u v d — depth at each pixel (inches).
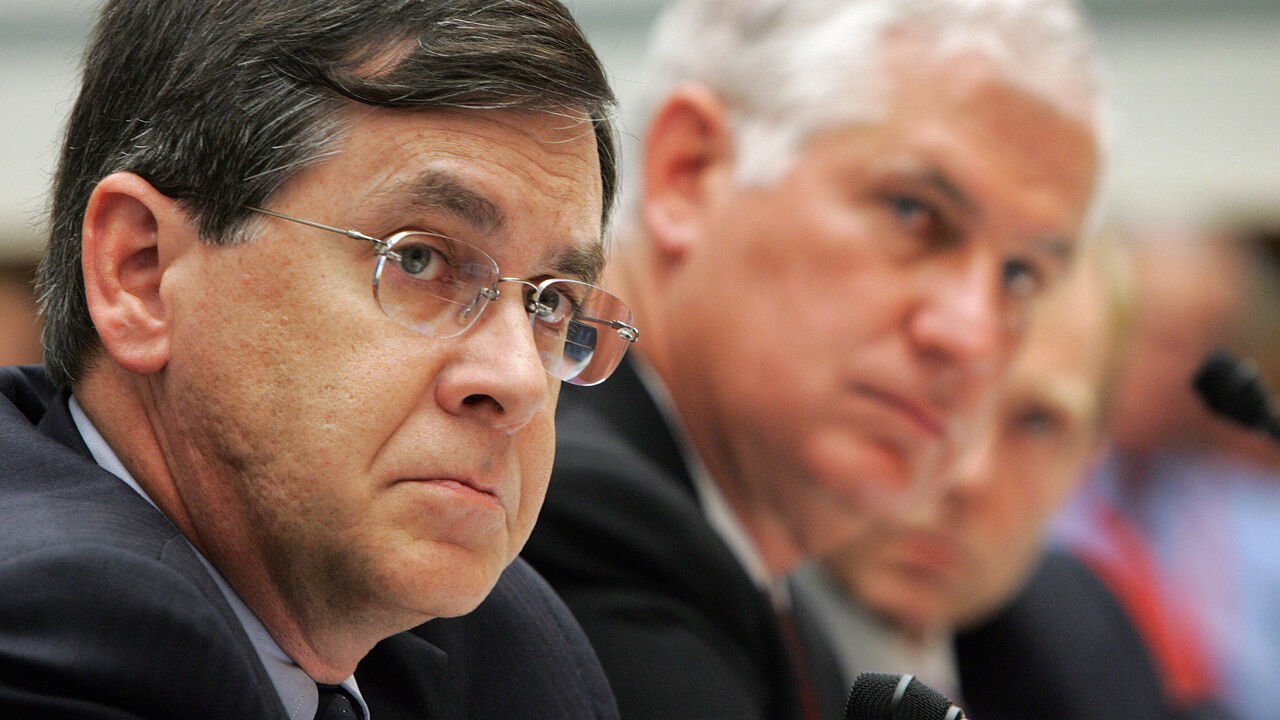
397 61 107.0
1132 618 321.1
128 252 110.0
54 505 104.7
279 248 106.5
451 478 108.5
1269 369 378.3
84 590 94.5
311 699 118.6
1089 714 302.4
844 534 230.7
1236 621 350.0
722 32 228.4
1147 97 418.9
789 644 229.0
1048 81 224.7
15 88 399.9
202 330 107.9
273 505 108.3
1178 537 354.3
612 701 140.9
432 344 108.0
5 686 90.9
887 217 221.8
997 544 294.8
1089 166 232.2
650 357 227.8
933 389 225.0
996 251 226.7
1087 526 350.6
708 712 171.8
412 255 108.7
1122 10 420.2
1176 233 397.7
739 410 224.1
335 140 106.4
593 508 181.6
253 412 107.3
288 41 106.7
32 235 129.7
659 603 179.3
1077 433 310.7
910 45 220.8
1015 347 235.8
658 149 228.4
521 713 131.7
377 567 107.7
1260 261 399.9
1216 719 340.5
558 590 178.5
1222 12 422.0
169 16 110.7
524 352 110.1
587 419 202.4
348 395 106.2
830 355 221.9
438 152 107.9
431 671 127.9
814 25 222.1
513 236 111.0
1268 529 355.9
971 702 294.0
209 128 107.1
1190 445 362.9
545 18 112.4
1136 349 362.9
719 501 227.1
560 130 113.0
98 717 92.5
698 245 225.3
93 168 113.1
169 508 114.2
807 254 221.5
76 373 116.4
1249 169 410.0
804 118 220.5
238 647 98.3
